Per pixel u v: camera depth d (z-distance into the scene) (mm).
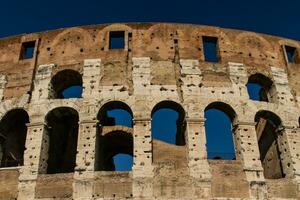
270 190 33906
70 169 46188
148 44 40156
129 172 33281
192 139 35125
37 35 42000
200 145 34875
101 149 47125
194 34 41344
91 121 35719
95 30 41406
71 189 32812
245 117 36875
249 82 41531
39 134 35750
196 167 33812
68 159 46469
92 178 33125
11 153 43531
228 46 41250
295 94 40156
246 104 37625
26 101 37781
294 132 37594
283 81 40500
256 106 37781
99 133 36812
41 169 34625
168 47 40125
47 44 41250
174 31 41250
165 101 36812
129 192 32469
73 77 40406
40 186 33281
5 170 34531
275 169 40156
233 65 39906
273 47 42625
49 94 38156
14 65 40406
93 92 37219
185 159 36688
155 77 38062
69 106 36750
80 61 39406
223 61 40062
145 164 33625
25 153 34938
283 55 42500
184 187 32844
